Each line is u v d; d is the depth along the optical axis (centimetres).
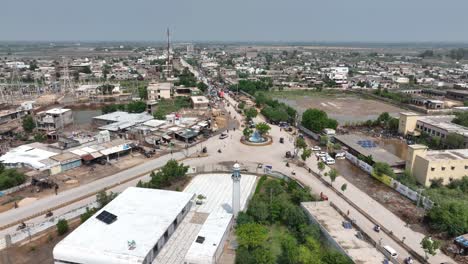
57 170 8625
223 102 18612
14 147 10544
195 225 6125
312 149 10619
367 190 7844
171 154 10262
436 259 5222
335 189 7800
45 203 7069
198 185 8025
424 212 6762
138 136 11419
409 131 12631
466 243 5397
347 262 4681
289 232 6069
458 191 7500
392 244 5625
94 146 10019
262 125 11669
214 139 11900
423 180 8044
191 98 18150
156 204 6225
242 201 7194
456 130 11012
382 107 18838
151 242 5028
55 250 4797
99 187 7875
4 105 16300
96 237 5103
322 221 6088
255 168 9169
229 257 5338
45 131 12594
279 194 7506
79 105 17888
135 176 8550
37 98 19012
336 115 16712
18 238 5722
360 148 10362
